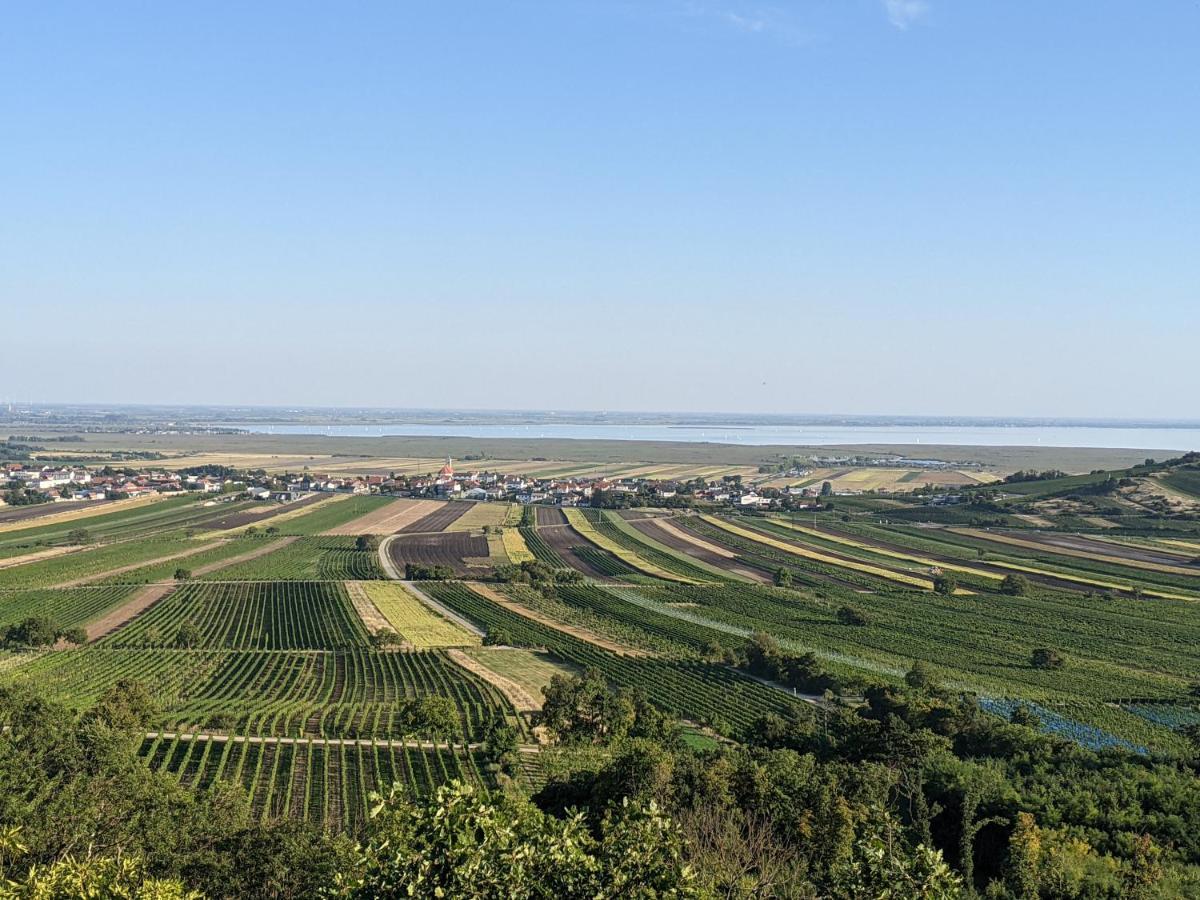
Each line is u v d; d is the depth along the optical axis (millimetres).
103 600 144250
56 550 187875
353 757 74000
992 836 47062
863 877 22922
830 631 126875
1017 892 40250
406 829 21391
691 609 142250
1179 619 132875
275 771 70375
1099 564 172375
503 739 72500
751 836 39969
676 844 22453
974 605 143500
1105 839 45938
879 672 102688
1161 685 99750
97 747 52062
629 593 154625
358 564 179375
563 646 118562
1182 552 180625
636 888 21188
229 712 84625
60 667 105438
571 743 74688
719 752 61844
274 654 115875
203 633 126438
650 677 103062
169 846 44000
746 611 140750
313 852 44156
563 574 166625
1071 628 127750
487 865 20359
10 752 50625
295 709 89000
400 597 150250
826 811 45562
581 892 21000
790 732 73062
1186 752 66625
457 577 167500
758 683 100500
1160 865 42688
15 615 132250
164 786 53125
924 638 122688
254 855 43375
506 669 107688
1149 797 51656
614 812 23859
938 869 22594
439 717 79125
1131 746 74438
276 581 161875
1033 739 66375
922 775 53156
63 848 40875
